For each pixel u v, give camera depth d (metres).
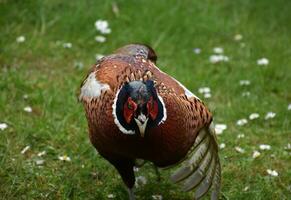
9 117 9.66
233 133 9.67
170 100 6.66
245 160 8.95
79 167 8.65
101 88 6.91
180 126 6.71
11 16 12.44
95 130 6.97
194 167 7.23
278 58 11.92
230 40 12.69
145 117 6.29
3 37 11.84
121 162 7.38
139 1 13.24
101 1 13.04
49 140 9.24
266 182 8.50
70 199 8.09
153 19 12.82
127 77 7.01
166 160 7.00
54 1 12.88
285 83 11.20
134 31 12.44
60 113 9.90
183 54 11.92
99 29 12.13
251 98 10.64
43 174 8.44
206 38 12.63
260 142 9.55
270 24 13.24
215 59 11.69
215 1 13.79
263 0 13.84
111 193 8.24
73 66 11.46
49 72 11.21
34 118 9.73
